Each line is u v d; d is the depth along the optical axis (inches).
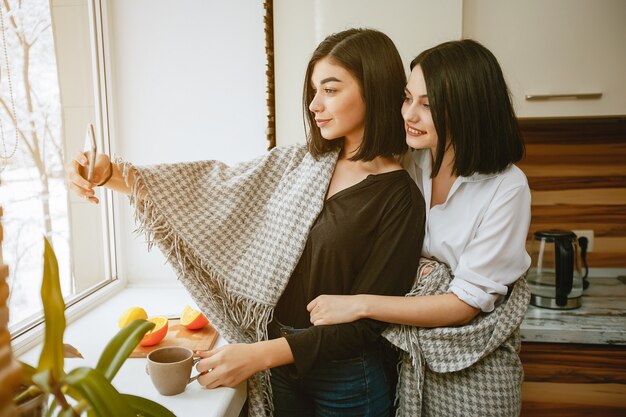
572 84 56.7
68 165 41.0
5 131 52.1
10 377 13.3
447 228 42.3
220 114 65.5
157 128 66.1
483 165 39.5
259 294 42.4
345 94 40.3
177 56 64.7
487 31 56.4
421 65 39.1
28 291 54.9
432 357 40.3
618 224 71.8
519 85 57.1
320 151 44.3
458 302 39.4
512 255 39.3
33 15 56.4
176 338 45.6
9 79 52.7
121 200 65.4
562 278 59.5
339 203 41.9
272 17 53.9
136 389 36.6
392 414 46.7
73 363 41.1
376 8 52.6
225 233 44.0
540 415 57.4
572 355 55.8
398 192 41.6
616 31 55.5
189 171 44.9
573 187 71.6
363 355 41.8
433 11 52.2
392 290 40.4
